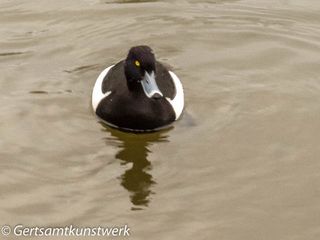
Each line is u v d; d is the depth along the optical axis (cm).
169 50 1551
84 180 1152
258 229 1045
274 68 1481
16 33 1605
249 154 1217
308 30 1623
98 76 1431
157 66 1354
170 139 1261
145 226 1052
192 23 1647
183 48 1559
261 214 1076
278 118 1316
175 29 1627
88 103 1362
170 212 1080
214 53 1541
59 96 1380
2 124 1286
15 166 1180
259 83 1428
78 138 1260
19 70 1466
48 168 1179
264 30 1622
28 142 1240
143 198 1110
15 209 1083
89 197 1112
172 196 1116
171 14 1681
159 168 1182
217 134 1271
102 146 1241
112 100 1291
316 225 1051
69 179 1154
